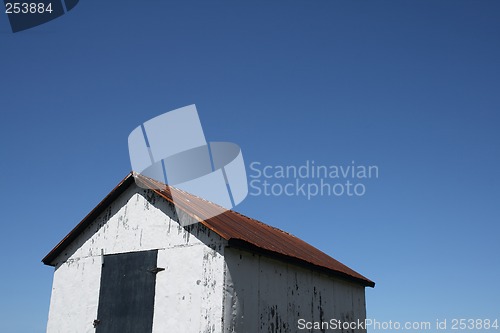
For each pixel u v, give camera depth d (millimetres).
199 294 10508
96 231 12594
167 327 10664
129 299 11430
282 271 12125
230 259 10609
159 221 11672
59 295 12547
